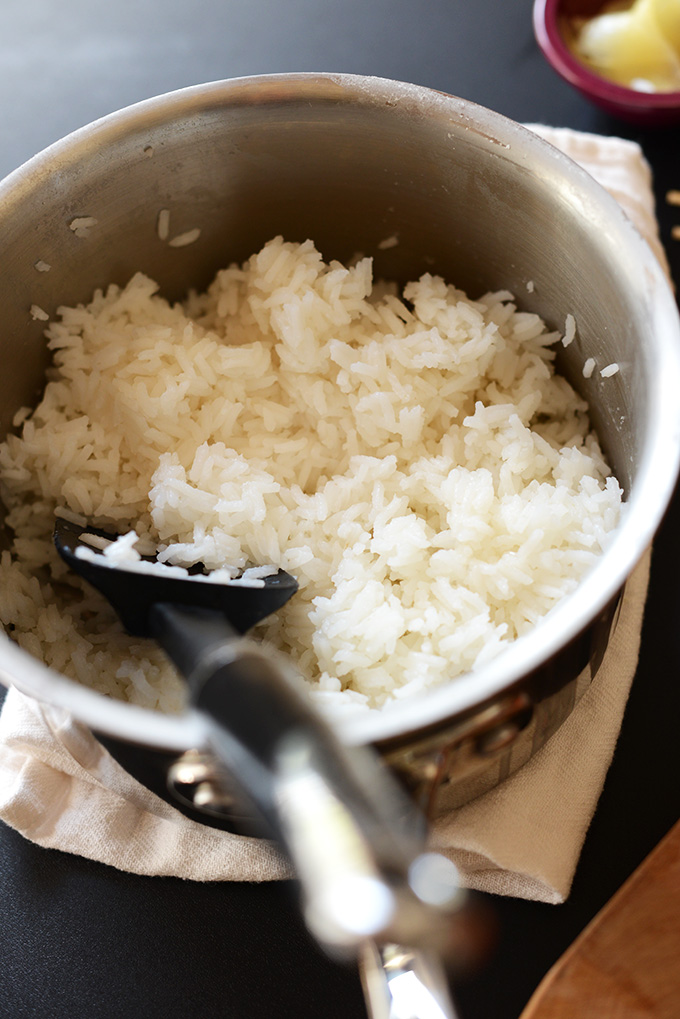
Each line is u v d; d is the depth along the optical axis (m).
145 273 0.50
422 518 0.46
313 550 0.46
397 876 0.28
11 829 0.45
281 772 0.31
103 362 0.48
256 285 0.49
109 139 0.45
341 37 0.62
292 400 0.48
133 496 0.47
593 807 0.44
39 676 0.37
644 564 0.48
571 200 0.44
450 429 0.48
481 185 0.46
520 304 0.49
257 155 0.47
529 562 0.44
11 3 0.64
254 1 0.63
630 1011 0.39
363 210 0.49
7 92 0.60
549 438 0.48
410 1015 0.37
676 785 0.46
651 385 0.41
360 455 0.47
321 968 0.43
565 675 0.40
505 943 0.43
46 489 0.47
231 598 0.42
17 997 0.43
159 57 0.61
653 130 0.58
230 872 0.44
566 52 0.56
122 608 0.42
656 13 0.57
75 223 0.46
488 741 0.38
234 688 0.34
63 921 0.44
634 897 0.40
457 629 0.44
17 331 0.47
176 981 0.43
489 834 0.43
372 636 0.44
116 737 0.36
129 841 0.45
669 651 0.48
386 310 0.49
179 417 0.47
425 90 0.45
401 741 0.36
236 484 0.46
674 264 0.55
